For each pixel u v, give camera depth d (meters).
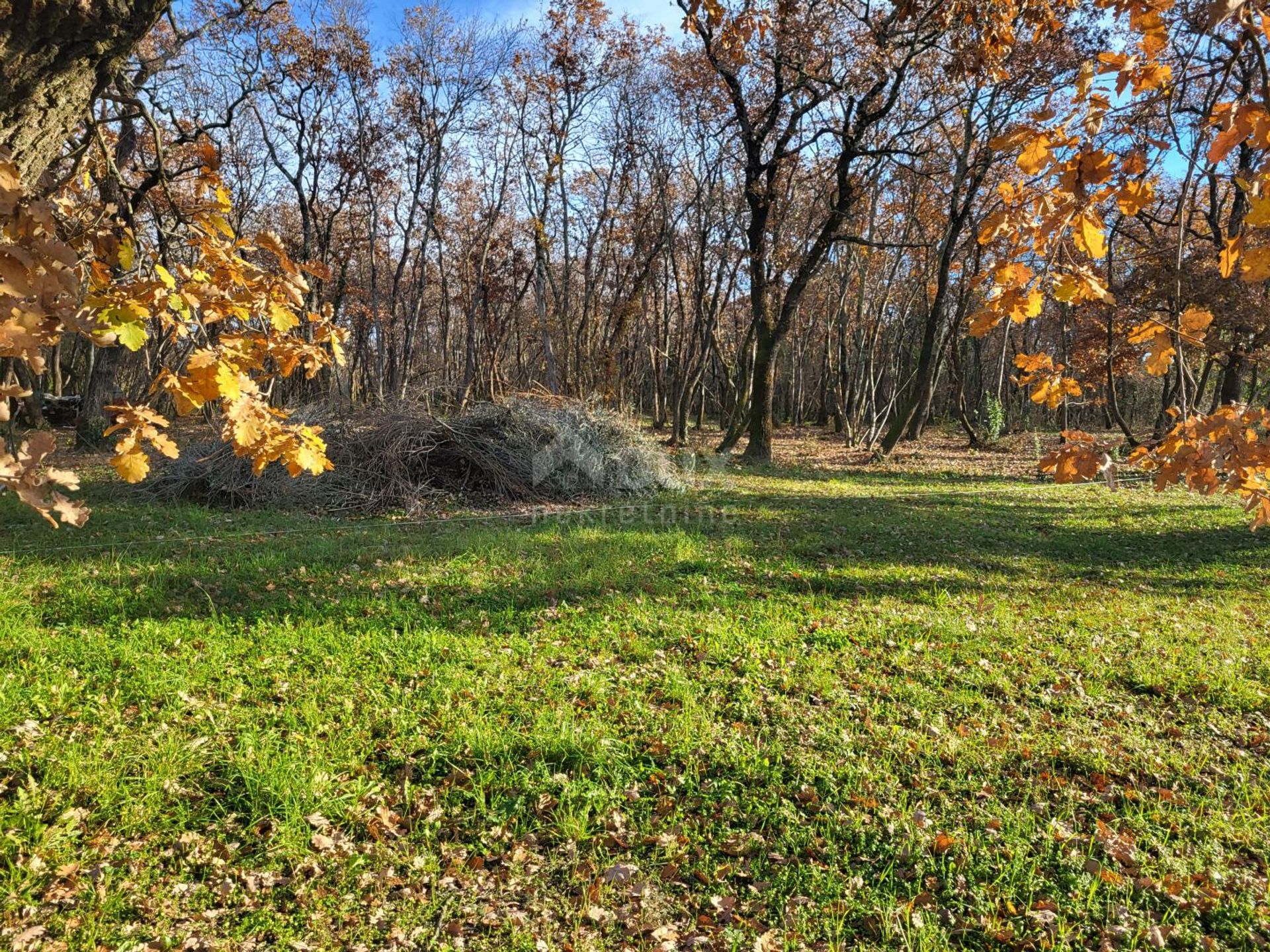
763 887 3.02
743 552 8.36
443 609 6.00
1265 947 2.69
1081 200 1.82
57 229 1.80
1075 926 2.79
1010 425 30.41
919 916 2.81
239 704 4.21
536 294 25.38
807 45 14.81
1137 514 11.77
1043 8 4.28
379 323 26.41
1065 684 4.87
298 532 8.91
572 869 3.12
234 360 1.90
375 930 2.75
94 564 6.82
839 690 4.62
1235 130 1.53
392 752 3.79
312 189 25.11
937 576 7.52
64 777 3.35
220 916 2.79
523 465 12.27
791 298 18.55
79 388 27.23
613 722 4.19
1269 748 4.08
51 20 1.81
